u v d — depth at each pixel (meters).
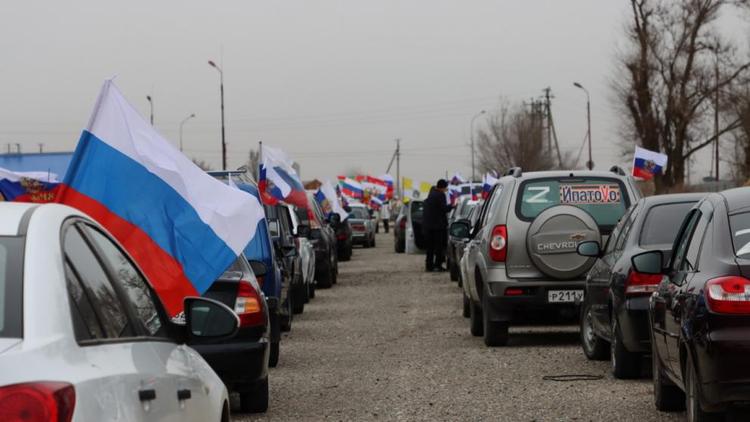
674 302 8.14
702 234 8.02
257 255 13.42
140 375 4.09
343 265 35.84
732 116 55.28
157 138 8.10
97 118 7.85
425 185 56.28
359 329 17.25
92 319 4.01
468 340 15.33
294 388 11.52
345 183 58.47
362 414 9.92
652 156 25.62
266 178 19.38
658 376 9.36
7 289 3.61
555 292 13.66
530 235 13.66
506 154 90.62
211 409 5.34
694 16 55.22
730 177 56.34
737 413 8.62
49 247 3.87
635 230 11.15
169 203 8.03
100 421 3.50
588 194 14.03
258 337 9.75
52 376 3.36
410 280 28.23
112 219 7.94
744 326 7.06
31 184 10.62
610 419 9.29
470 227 16.11
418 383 11.63
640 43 56.09
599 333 12.23
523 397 10.52
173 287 8.07
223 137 49.91
